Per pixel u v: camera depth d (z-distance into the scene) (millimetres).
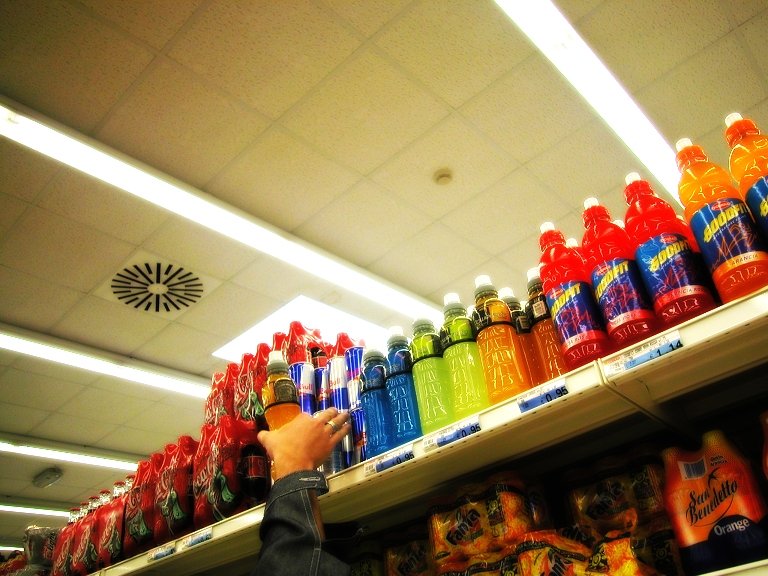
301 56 3018
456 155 3740
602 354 1026
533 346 1219
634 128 3635
